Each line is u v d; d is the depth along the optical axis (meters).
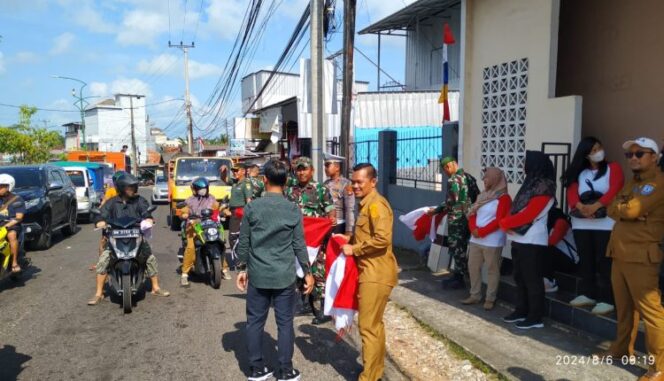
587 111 6.75
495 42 7.08
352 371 4.46
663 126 5.76
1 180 7.56
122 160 33.22
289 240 4.10
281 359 4.08
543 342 4.69
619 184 4.71
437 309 5.79
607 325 4.64
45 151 35.19
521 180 6.65
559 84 7.16
